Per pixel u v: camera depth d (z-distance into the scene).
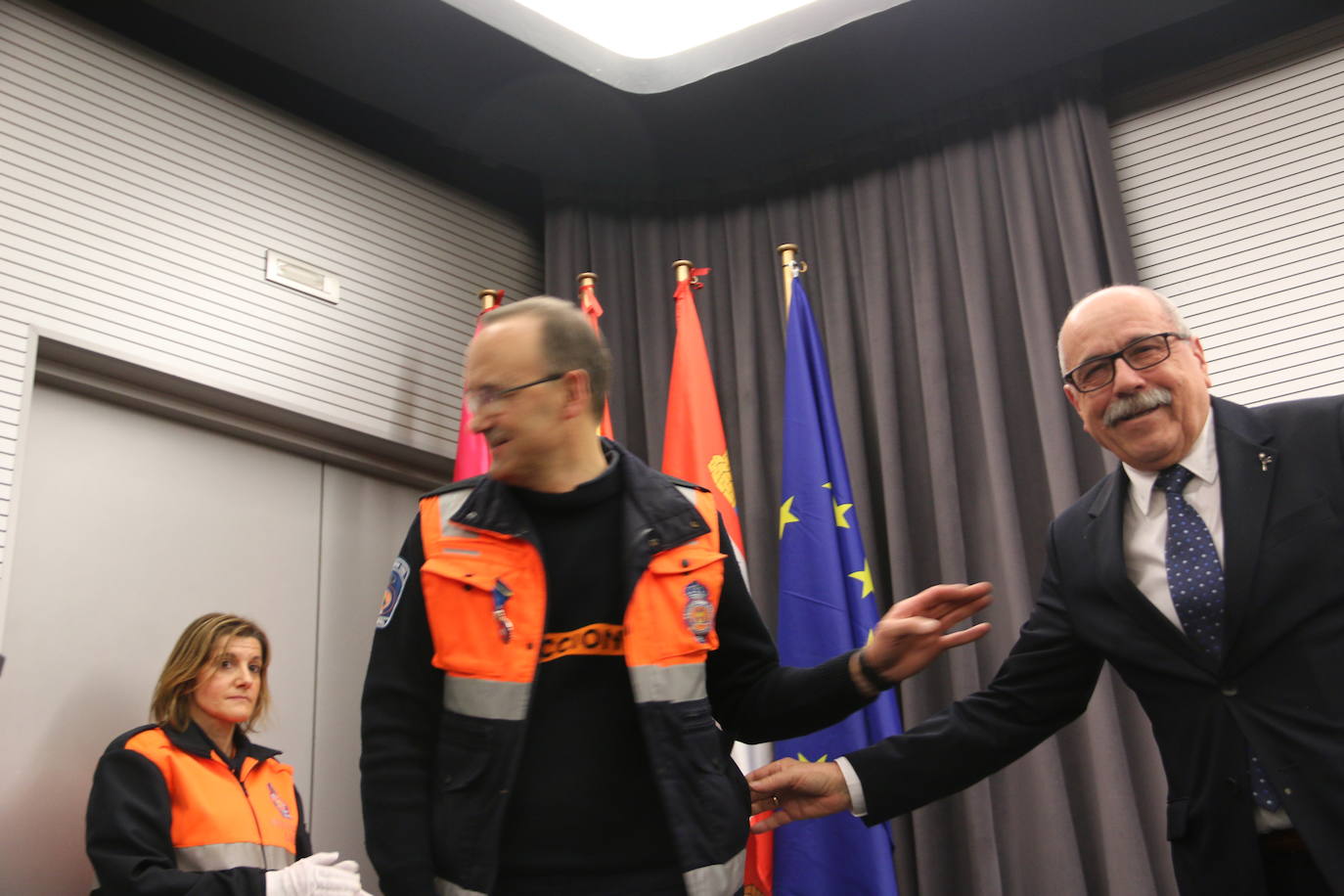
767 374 4.44
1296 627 1.79
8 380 3.17
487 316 1.65
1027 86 4.30
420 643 1.56
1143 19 4.00
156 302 3.57
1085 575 2.06
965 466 4.03
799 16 4.11
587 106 4.27
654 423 4.40
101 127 3.61
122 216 3.58
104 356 3.39
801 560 3.76
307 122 4.23
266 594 3.73
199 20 3.72
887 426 4.11
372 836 1.48
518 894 1.45
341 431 3.97
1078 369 2.02
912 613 1.73
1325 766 1.70
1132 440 1.97
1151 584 1.98
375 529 4.11
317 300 4.03
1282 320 3.90
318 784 3.68
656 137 4.44
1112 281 3.99
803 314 4.11
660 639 1.54
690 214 4.72
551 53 4.03
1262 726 1.78
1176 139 4.23
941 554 3.90
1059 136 4.19
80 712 3.18
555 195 4.65
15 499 3.11
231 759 2.79
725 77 4.20
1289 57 4.11
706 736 1.53
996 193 4.28
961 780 2.14
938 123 4.40
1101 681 3.57
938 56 4.15
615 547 1.60
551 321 1.62
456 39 3.91
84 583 3.30
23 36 3.52
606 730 1.52
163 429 3.62
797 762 2.15
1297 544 1.82
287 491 3.89
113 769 2.60
